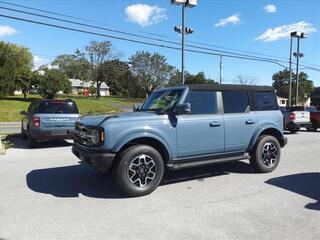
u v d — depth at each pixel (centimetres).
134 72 9294
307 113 1909
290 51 3622
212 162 687
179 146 643
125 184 585
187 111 623
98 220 484
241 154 738
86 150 615
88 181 700
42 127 1163
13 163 892
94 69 8175
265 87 787
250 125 739
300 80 9800
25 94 6091
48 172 783
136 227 459
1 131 1859
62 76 6412
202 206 542
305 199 578
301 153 1070
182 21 2202
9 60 5366
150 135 609
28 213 514
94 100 7312
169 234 436
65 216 501
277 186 659
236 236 429
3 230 450
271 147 778
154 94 749
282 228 454
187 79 8669
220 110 702
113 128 583
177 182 688
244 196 594
